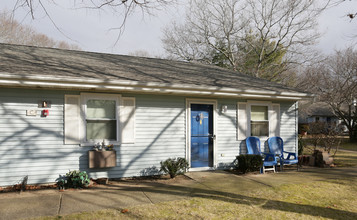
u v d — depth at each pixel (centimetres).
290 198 529
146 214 430
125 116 693
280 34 2148
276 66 2278
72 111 635
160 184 636
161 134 737
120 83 621
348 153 1333
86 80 583
